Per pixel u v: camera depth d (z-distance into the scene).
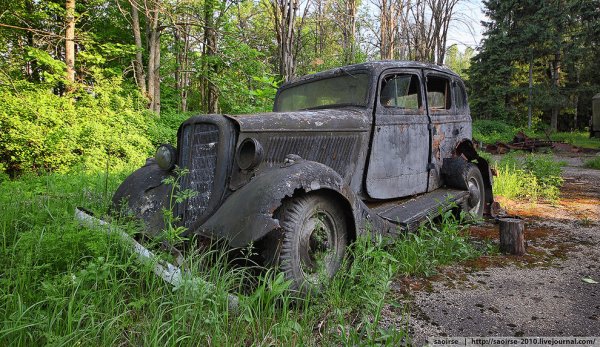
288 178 2.55
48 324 1.92
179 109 15.02
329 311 2.46
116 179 6.06
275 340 2.07
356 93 3.89
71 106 8.76
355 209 2.91
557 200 6.34
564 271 3.28
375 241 3.04
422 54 17.62
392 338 2.01
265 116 3.06
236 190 2.79
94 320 2.04
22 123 7.77
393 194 3.97
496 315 2.50
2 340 1.84
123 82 12.11
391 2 16.16
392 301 2.44
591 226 4.75
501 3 30.41
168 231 2.66
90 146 8.41
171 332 1.99
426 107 4.48
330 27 17.00
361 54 14.92
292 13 8.95
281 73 9.12
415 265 3.19
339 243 2.92
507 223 3.74
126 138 9.09
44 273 2.48
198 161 2.99
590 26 30.12
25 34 10.88
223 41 11.80
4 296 2.05
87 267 2.29
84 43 10.52
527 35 29.08
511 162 9.80
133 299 2.33
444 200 4.14
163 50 15.36
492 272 3.26
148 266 2.40
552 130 30.31
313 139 3.23
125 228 2.84
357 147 3.59
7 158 8.08
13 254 2.62
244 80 12.23
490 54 30.84
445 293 2.83
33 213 3.71
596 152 16.62
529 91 30.58
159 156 3.28
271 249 2.50
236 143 2.86
